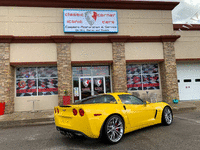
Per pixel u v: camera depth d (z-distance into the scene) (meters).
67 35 10.23
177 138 4.09
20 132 5.48
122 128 4.09
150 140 4.02
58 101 9.84
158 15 11.52
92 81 11.20
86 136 3.65
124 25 11.08
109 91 11.26
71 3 10.51
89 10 10.63
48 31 10.23
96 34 10.73
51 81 10.62
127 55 10.87
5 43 9.59
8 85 9.37
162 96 11.58
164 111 5.43
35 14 10.21
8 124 6.95
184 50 11.58
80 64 10.78
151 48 11.18
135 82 11.62
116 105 4.29
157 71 11.90
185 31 11.79
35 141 4.35
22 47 9.84
